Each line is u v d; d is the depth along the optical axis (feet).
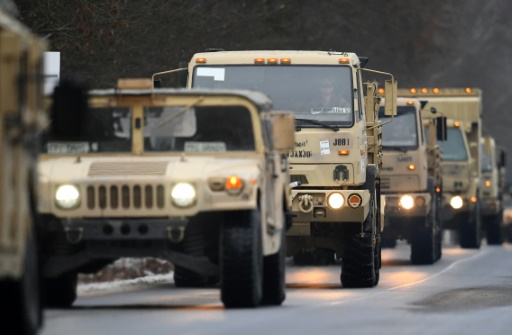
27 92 96.22
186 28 273.33
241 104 137.69
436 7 405.80
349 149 185.68
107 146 137.49
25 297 96.48
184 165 131.03
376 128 200.44
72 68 247.91
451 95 344.49
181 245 131.34
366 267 184.96
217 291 170.30
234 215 129.29
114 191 129.18
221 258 128.06
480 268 242.99
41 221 130.31
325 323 118.11
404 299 153.48
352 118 186.09
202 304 142.20
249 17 294.25
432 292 167.43
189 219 130.11
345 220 183.01
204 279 180.65
